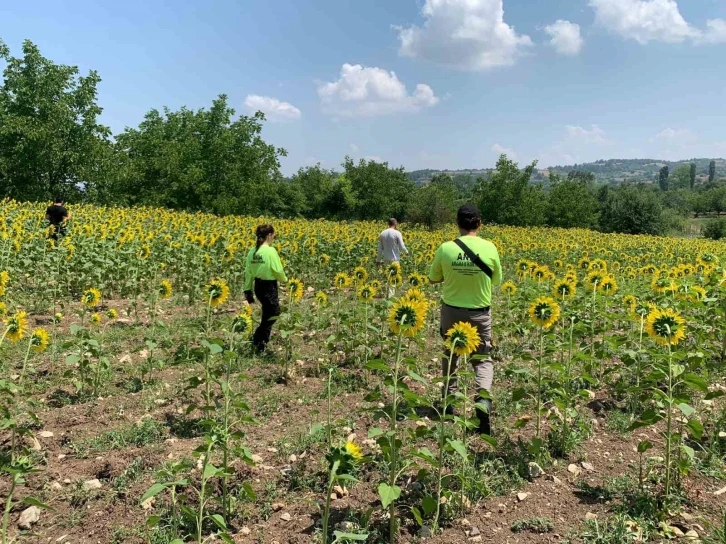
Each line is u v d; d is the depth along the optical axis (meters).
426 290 10.64
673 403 3.87
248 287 7.48
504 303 9.67
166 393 6.10
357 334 7.64
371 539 3.57
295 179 69.00
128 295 11.27
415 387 6.34
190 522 3.78
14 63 36.06
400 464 4.29
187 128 46.88
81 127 37.12
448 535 3.62
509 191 51.66
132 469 4.40
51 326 8.52
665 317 4.21
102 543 3.62
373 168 59.19
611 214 59.78
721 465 4.41
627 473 4.35
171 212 28.34
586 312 7.73
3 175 35.25
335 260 14.02
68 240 11.19
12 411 5.31
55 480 4.29
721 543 3.37
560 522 3.75
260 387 6.39
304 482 4.26
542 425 5.23
